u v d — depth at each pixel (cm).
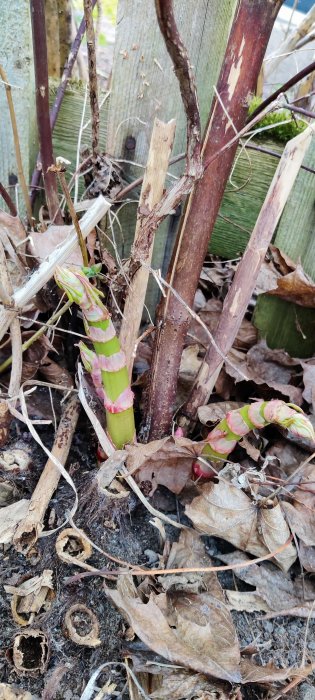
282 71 71
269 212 25
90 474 27
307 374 34
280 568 27
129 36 30
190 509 26
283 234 38
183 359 34
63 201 34
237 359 36
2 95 35
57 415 32
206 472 28
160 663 22
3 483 27
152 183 24
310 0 79
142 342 35
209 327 39
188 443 26
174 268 26
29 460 29
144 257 24
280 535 26
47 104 28
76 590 24
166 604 24
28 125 37
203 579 26
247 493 26
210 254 43
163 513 29
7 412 27
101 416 29
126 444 26
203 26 30
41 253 28
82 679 23
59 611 24
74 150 40
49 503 27
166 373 28
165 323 27
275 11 22
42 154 30
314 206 36
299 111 25
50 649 23
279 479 27
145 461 27
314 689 24
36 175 36
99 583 25
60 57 48
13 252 29
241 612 26
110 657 23
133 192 34
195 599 25
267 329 40
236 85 23
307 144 23
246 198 40
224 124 24
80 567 25
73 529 24
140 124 32
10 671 23
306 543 26
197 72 31
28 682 23
